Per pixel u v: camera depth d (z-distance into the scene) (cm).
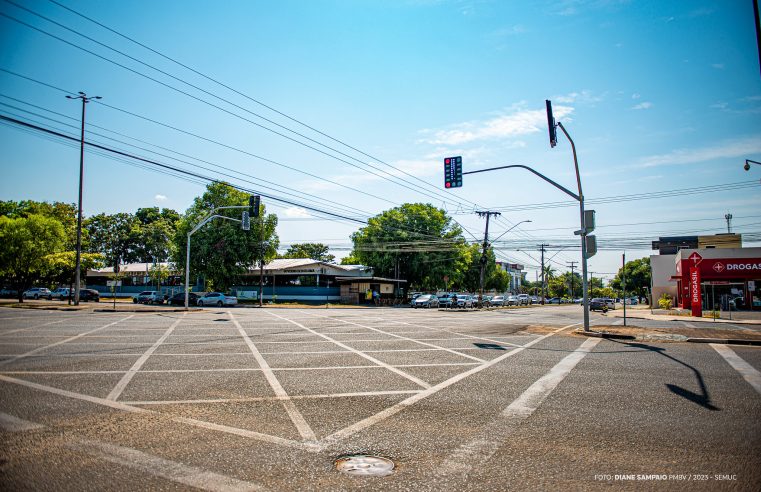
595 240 1798
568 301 9694
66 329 1755
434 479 430
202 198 5144
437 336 1661
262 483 416
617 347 1380
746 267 3822
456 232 5975
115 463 457
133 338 1496
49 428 564
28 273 4091
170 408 665
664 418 630
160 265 6059
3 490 390
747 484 420
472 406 692
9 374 890
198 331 1745
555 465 465
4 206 5962
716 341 1519
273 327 1945
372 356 1175
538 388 814
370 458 482
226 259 5003
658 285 5478
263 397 738
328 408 677
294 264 5766
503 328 2017
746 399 736
